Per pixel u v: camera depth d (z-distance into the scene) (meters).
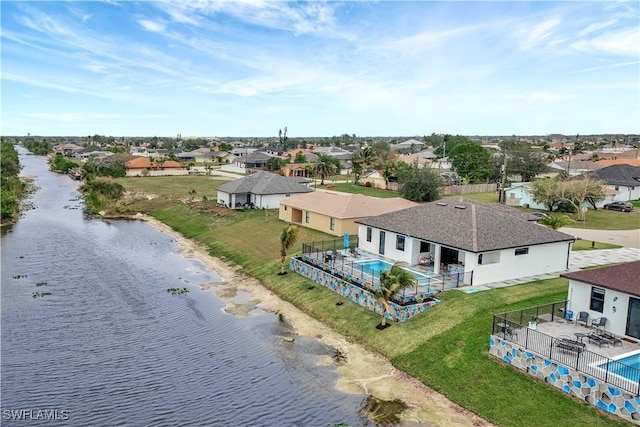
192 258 56.22
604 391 22.42
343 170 153.12
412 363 28.95
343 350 31.62
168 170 150.88
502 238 38.59
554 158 139.62
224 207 80.88
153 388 27.20
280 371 29.14
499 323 29.22
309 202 64.81
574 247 52.09
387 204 62.50
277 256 51.41
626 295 27.61
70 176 158.75
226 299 41.94
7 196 80.69
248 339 33.69
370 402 25.56
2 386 27.23
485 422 23.47
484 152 118.69
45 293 42.78
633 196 89.06
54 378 28.19
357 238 53.88
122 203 90.19
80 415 24.56
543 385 24.83
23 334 34.22
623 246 52.88
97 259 55.03
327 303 38.25
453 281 38.19
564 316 31.39
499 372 26.42
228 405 25.53
